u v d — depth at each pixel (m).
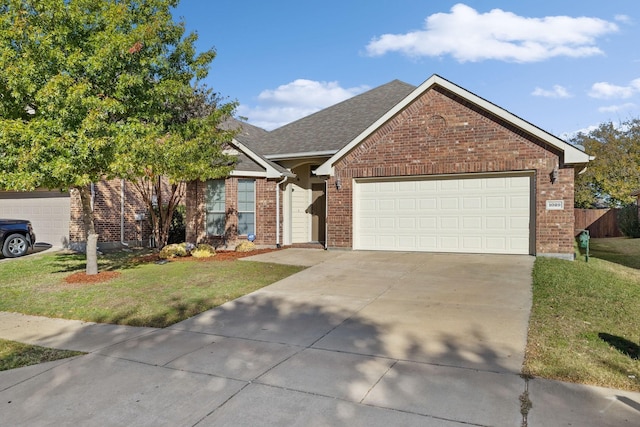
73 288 8.70
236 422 3.47
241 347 5.30
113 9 8.71
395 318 6.33
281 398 3.88
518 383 4.06
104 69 8.54
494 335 5.44
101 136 8.16
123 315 6.86
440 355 4.84
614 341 5.14
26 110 8.67
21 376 4.51
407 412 3.56
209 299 7.71
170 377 4.41
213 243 14.52
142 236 17.69
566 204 10.71
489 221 11.73
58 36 8.20
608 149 29.52
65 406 3.81
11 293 8.47
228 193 14.30
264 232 14.60
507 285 8.10
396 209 12.84
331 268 10.40
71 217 16.00
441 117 12.02
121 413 3.66
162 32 9.99
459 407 3.62
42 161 7.74
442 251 12.25
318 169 13.59
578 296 7.22
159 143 9.27
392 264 10.62
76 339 5.77
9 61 7.75
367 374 4.37
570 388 3.94
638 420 3.37
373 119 15.81
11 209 17.66
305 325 6.15
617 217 21.91
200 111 13.80
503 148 11.33
